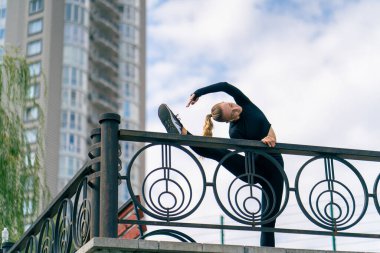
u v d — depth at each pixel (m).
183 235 6.95
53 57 73.75
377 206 7.25
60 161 71.12
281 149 7.29
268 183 7.19
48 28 74.31
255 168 7.64
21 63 17.67
